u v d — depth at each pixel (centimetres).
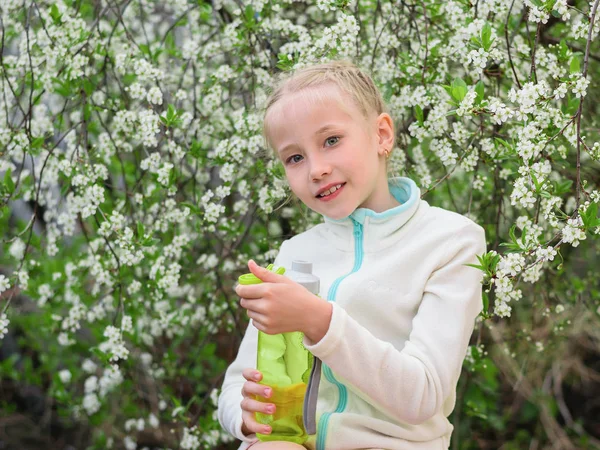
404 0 199
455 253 136
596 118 231
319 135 136
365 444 130
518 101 144
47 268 260
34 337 295
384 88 189
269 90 188
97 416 270
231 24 206
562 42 170
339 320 119
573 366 304
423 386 123
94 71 222
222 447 281
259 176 210
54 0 232
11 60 230
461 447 283
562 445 286
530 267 141
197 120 215
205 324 249
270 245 221
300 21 234
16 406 322
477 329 248
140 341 254
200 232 213
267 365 130
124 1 229
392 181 155
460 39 179
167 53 242
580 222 138
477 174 202
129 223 233
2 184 209
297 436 129
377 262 141
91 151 220
